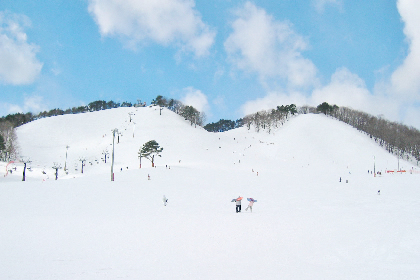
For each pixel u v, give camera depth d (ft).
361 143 464.65
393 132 514.68
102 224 57.31
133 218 65.10
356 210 79.10
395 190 136.56
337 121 603.67
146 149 276.00
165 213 73.20
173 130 490.90
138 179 166.40
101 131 522.47
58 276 29.19
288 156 405.80
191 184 150.82
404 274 30.45
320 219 64.39
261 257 36.42
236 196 115.14
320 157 405.39
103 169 315.37
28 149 409.90
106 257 35.88
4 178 221.25
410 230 52.06
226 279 28.73
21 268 31.48
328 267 32.71
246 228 54.19
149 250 39.17
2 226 54.19
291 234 49.19
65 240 44.01
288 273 30.60
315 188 148.77
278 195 120.26
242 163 342.03
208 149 407.64
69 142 474.49
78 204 87.71
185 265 33.09
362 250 39.68
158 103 652.89
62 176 259.39
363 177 233.35
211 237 46.91
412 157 492.54
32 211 74.43
